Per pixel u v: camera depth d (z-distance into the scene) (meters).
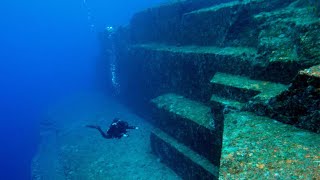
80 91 27.47
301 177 2.81
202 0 11.04
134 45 14.84
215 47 8.73
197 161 7.34
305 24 5.46
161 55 11.12
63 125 18.25
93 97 22.86
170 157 8.87
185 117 7.94
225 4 9.35
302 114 3.80
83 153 12.48
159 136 9.38
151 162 9.75
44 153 14.76
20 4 60.97
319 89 3.56
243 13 8.12
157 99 10.20
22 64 63.62
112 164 10.48
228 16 8.25
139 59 13.63
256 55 6.29
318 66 3.84
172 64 10.34
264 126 4.07
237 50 7.49
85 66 42.81
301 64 5.00
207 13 9.12
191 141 7.91
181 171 8.34
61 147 14.27
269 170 3.02
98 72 25.19
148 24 13.88
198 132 7.39
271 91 5.02
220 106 6.08
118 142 12.22
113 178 9.48
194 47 9.78
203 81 8.57
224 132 4.18
